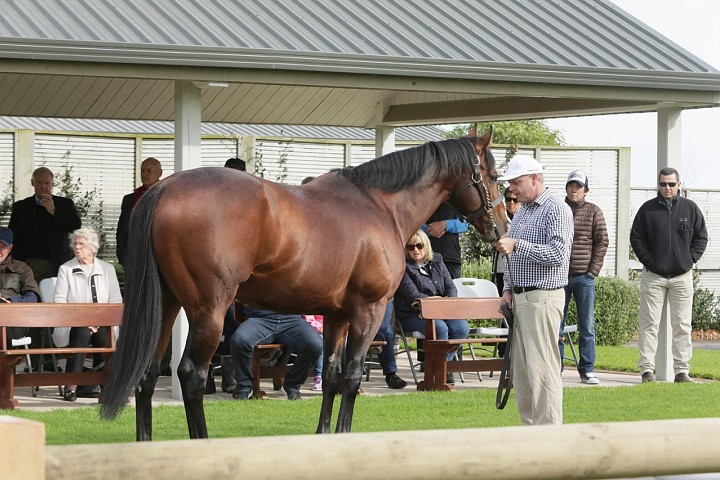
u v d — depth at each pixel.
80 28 11.09
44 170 15.58
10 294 12.86
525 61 12.95
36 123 23.22
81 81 16.00
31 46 10.53
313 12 13.06
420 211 9.29
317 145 23.58
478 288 15.39
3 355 11.16
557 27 14.50
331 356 9.10
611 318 22.14
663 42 14.75
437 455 3.18
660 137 14.94
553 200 9.09
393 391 13.68
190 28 11.72
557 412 9.01
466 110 17.12
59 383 11.65
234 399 12.43
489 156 9.79
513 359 9.45
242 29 12.03
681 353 14.83
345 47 12.13
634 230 14.80
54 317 11.50
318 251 8.15
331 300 8.45
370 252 8.53
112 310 11.79
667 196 14.56
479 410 11.58
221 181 7.71
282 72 11.85
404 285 13.91
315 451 3.07
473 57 12.71
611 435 3.40
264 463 3.02
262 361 14.35
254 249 7.76
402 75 12.27
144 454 2.91
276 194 7.99
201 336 7.61
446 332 13.84
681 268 14.59
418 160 9.25
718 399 12.68
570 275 14.64
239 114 19.19
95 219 22.31
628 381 15.12
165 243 7.54
